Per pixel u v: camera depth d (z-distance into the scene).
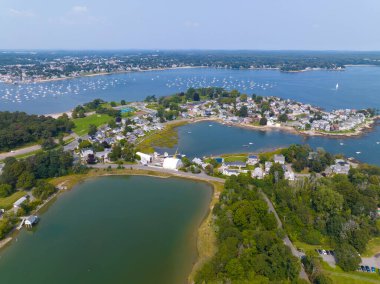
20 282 97.62
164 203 145.75
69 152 191.62
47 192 150.25
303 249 110.12
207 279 91.06
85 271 101.88
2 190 147.75
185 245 114.62
